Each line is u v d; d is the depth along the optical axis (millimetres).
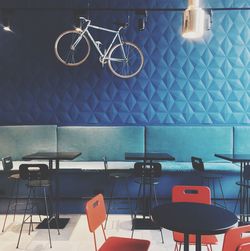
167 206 2531
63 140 5852
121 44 5656
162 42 5898
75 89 5977
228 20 5852
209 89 5918
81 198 5105
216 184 5066
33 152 5824
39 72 5965
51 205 4629
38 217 4891
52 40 5922
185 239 2264
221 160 5758
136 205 4781
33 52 5941
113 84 5965
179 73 5922
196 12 2580
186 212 2377
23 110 6004
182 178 5086
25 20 5902
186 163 5566
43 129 5848
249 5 5875
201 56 5898
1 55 5945
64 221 4621
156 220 2211
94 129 5852
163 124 5973
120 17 5895
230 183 5074
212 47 5879
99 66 5945
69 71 5957
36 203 5051
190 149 5797
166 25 5891
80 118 6000
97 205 2646
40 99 5992
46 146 5844
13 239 4004
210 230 2025
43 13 5898
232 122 5938
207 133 5789
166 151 5801
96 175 5082
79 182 5098
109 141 5840
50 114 6008
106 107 5988
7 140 5809
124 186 5074
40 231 4277
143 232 4227
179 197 3020
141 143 5828
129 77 5828
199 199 2996
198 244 2221
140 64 5891
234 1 5871
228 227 2080
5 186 5051
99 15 5891
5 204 5098
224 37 5863
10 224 4551
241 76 5895
